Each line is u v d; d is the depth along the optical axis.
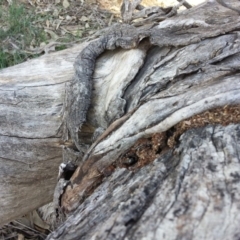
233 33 0.76
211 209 0.49
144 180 0.59
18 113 0.96
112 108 0.84
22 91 0.97
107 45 0.90
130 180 0.63
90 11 1.86
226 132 0.62
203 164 0.56
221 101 0.64
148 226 0.50
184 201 0.51
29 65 1.02
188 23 0.85
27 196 1.03
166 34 0.84
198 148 0.60
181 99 0.67
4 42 1.59
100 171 0.72
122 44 0.86
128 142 0.70
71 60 1.03
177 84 0.72
